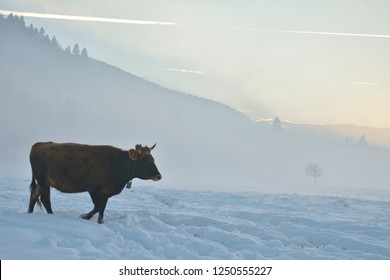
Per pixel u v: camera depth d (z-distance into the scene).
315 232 12.17
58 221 10.74
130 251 9.10
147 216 13.89
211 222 13.15
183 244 10.16
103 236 10.09
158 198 22.28
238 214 15.48
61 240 9.32
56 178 12.24
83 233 9.96
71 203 16.97
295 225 13.17
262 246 10.47
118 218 12.67
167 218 13.86
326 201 22.86
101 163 12.02
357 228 13.30
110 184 12.13
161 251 9.50
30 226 10.24
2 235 9.18
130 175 12.26
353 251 10.44
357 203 23.61
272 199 22.77
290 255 9.80
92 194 12.03
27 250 8.42
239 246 10.55
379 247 10.73
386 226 14.01
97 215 12.91
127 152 12.35
